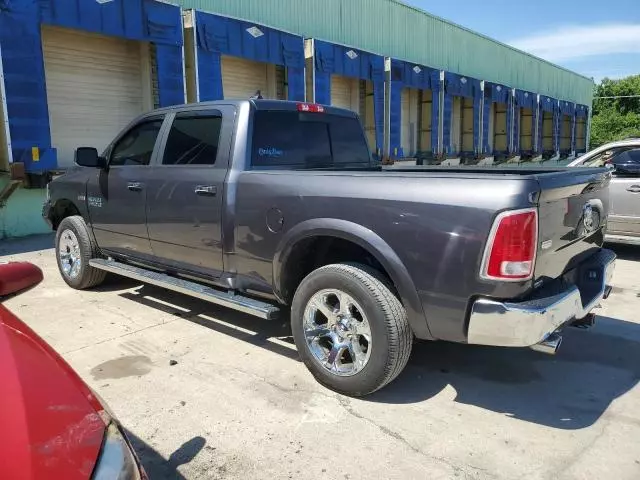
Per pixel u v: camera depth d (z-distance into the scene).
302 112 4.65
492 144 25.38
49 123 9.54
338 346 3.49
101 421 1.78
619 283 6.44
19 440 1.56
